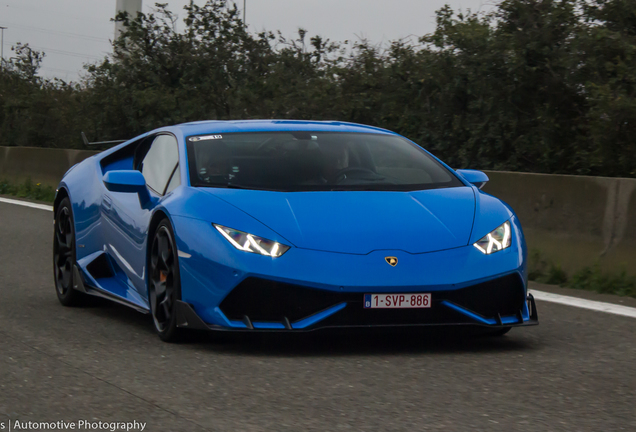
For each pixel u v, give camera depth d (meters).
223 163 10.00
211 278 8.61
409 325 8.49
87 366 8.20
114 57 35.31
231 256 8.51
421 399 7.07
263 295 8.43
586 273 14.13
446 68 23.27
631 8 20.53
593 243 14.36
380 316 8.41
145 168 11.36
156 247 9.75
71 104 39.28
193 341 9.37
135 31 34.19
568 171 21.52
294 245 8.52
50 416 6.56
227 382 7.61
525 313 9.02
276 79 31.42
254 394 7.20
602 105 19.06
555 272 14.62
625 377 7.94
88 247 11.82
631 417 6.61
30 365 8.24
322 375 7.88
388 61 27.17
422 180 10.16
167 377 7.78
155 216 9.74
